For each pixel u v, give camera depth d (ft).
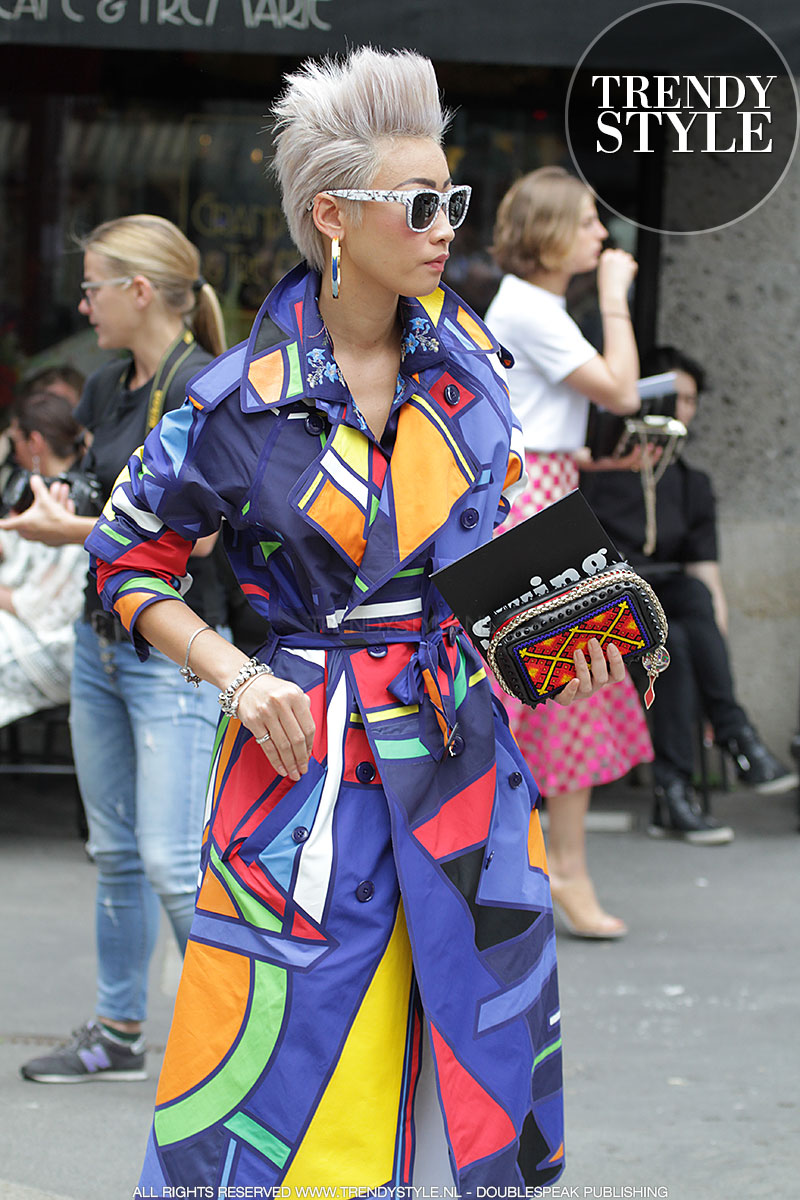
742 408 30.12
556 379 19.31
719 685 26.73
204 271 29.99
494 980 8.49
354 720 8.46
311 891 8.30
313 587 8.48
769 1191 12.85
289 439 8.43
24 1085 15.16
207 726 13.94
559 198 19.10
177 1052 8.44
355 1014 8.26
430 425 8.60
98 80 29.71
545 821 26.35
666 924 21.63
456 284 29.99
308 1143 8.17
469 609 8.47
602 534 8.41
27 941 20.24
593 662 8.53
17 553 24.07
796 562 30.27
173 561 8.90
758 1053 16.51
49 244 30.14
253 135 29.84
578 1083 15.55
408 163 8.28
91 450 14.64
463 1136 8.23
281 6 21.76
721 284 29.91
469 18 21.93
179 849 13.76
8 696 24.02
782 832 27.37
